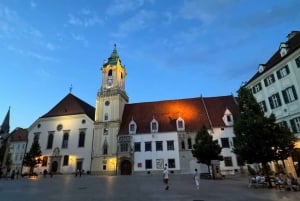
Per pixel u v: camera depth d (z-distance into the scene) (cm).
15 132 8769
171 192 2039
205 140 3897
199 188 2344
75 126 6438
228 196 1748
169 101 6762
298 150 3175
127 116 6500
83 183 3055
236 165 5097
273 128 2355
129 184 2859
